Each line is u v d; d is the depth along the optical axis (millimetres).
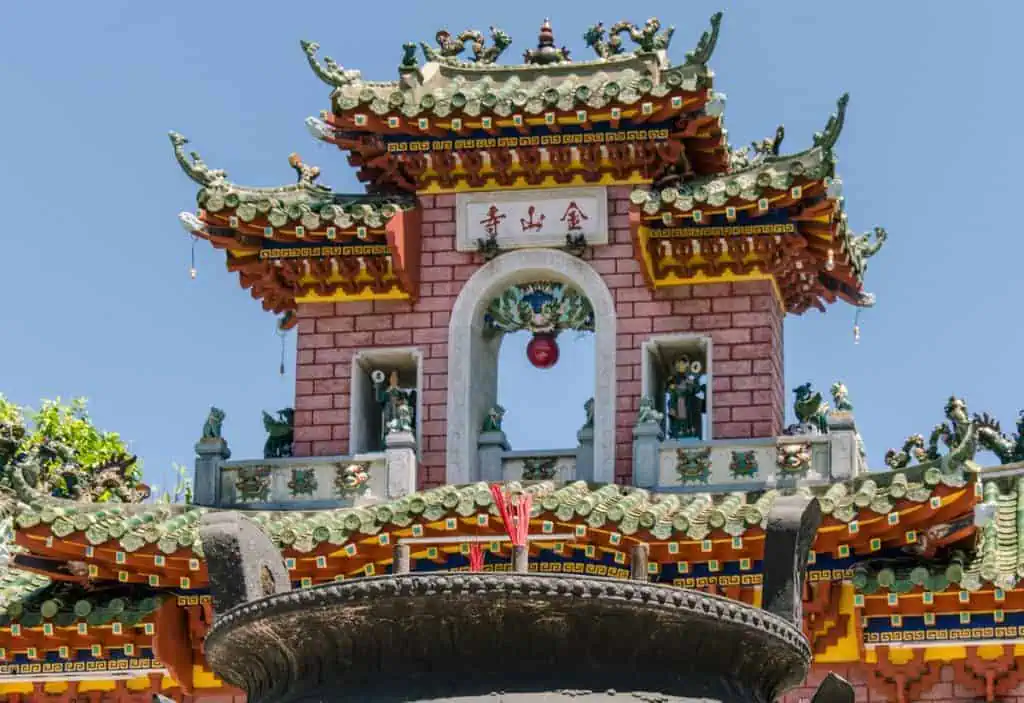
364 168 37344
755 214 34469
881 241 38844
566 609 10008
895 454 33875
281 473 34812
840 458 33281
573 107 35000
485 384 36656
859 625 30703
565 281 36156
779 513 11344
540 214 36250
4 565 34312
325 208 35500
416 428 35750
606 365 35375
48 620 32750
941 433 33719
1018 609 29984
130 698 33344
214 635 10766
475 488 30609
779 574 11266
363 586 10023
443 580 9930
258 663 10758
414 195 36938
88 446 56469
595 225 35938
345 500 34500
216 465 34844
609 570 31000
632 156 35562
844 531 29984
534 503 30250
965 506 29531
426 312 36344
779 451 33594
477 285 36219
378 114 35625
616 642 10164
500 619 10031
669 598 10117
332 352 36531
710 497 32406
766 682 10891
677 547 30234
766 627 10516
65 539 31625
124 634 32906
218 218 35469
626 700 10141
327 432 36188
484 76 37219
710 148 35781
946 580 29766
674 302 35625
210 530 11430
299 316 36844
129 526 31703
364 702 10164
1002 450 34281
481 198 36500
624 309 35625
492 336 37281
